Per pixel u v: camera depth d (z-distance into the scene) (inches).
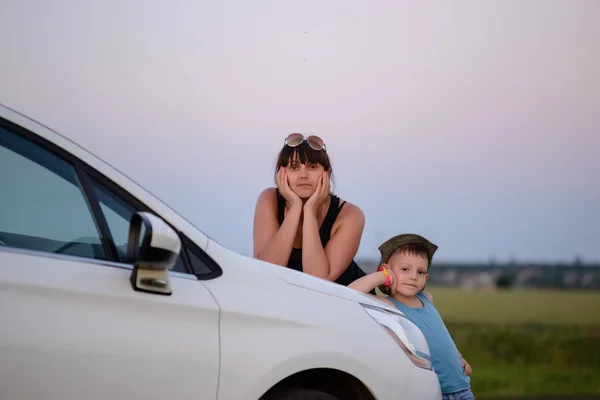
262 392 157.6
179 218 162.6
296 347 162.1
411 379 178.2
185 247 160.4
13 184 151.8
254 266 169.2
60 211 152.7
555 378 1131.9
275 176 248.7
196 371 151.8
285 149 245.0
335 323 169.9
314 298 171.9
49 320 141.7
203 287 158.4
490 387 1002.1
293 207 244.1
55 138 155.4
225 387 154.3
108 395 144.5
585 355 1641.2
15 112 154.3
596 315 2901.1
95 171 156.4
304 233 242.4
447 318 2824.8
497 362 1515.7
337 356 166.2
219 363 153.9
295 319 164.7
